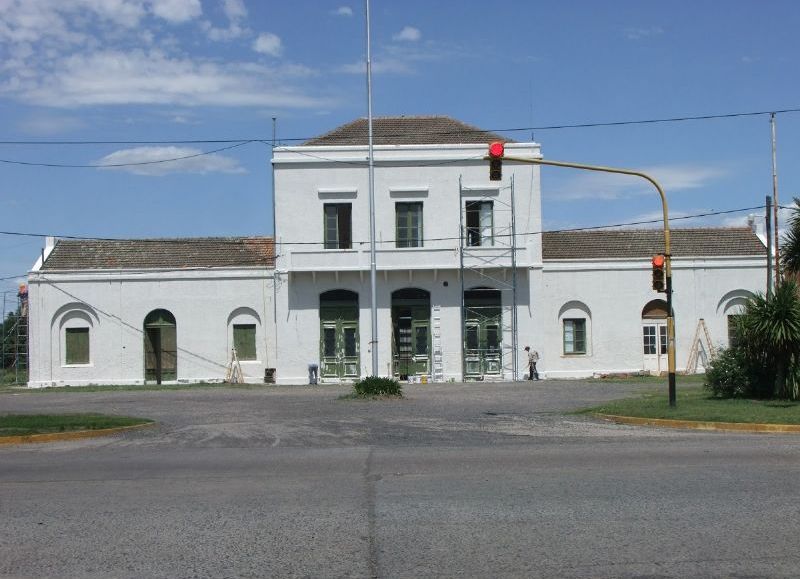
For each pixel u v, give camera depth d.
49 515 10.32
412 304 43.06
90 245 44.66
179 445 17.97
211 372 43.00
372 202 31.73
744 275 44.19
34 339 42.47
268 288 43.22
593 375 43.47
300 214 42.75
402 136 44.62
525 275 43.03
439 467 13.61
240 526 9.57
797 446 15.60
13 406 29.36
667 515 9.70
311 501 10.88
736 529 9.04
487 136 44.59
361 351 42.69
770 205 37.69
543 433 19.00
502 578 7.55
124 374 42.69
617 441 17.05
